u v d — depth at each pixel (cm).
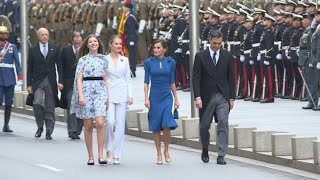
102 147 4062
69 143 4753
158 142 4084
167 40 7181
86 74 4050
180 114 5506
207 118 4019
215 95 4009
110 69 4078
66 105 4897
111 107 4091
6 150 4516
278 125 4969
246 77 6394
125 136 5053
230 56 4028
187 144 4612
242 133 4281
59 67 4881
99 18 8431
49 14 9681
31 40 10081
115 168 3969
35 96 4909
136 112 5141
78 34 4872
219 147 4034
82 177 3747
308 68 5716
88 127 4059
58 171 3891
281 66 6253
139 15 8444
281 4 6209
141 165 4044
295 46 6078
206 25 6662
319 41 5591
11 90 5156
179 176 3759
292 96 6297
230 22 6481
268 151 4153
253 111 5716
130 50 7906
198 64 4016
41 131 4975
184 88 7075
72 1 9250
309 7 5784
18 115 6056
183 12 7019
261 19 6269
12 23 10181
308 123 5044
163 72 4041
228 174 3788
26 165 4050
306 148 3909
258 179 3666
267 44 6159
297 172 3819
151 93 4056
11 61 5134
